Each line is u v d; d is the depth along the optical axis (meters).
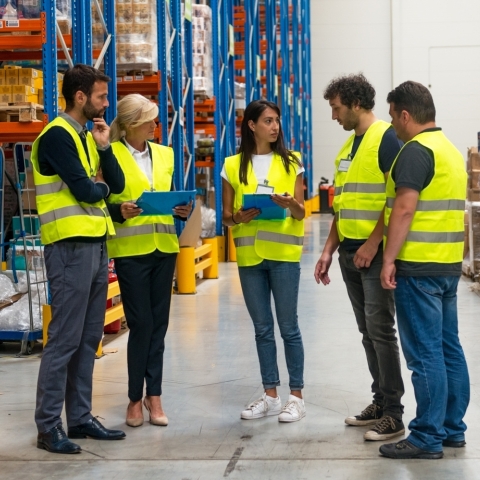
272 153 5.36
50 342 4.72
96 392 6.09
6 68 7.13
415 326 4.43
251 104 5.26
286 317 5.33
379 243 4.71
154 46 9.47
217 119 13.39
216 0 12.87
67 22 7.32
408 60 30.64
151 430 5.14
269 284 5.44
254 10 16.77
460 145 30.53
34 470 4.45
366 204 4.85
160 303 5.22
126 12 9.37
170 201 4.90
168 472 4.38
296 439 4.91
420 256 4.38
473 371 6.57
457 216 4.47
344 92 4.86
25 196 8.55
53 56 6.79
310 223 24.69
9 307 7.55
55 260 4.65
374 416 5.16
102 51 7.58
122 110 5.10
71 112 4.68
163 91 9.71
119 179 4.81
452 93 30.44
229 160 5.38
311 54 31.36
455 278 4.56
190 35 11.32
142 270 5.07
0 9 7.04
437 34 30.39
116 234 5.05
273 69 19.73
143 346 5.17
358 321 5.16
